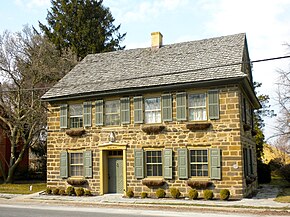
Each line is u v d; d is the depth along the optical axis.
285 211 15.01
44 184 29.73
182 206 16.81
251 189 21.52
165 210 15.98
